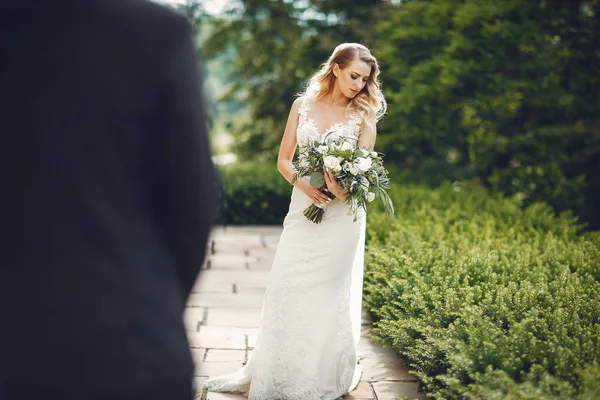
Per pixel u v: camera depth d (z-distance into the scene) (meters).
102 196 1.42
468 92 10.55
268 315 3.60
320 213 3.53
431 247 5.51
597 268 4.78
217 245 8.18
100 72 1.42
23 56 1.40
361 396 3.73
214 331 4.93
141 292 1.44
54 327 1.37
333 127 3.58
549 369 3.00
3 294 1.37
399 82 11.61
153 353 1.43
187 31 1.53
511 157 11.18
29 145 1.38
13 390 1.37
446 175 12.28
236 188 9.78
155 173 1.52
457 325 3.48
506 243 5.68
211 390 3.70
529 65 10.00
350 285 3.66
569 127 10.52
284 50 15.47
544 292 3.94
